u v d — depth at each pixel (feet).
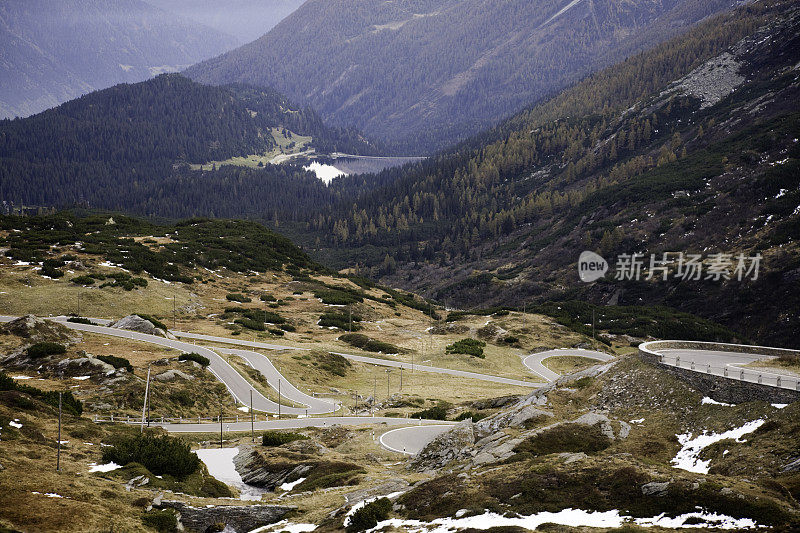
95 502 118.62
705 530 82.33
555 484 103.81
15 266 404.98
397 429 213.05
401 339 419.74
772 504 83.71
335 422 232.32
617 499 95.50
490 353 386.93
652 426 134.21
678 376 145.38
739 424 119.44
